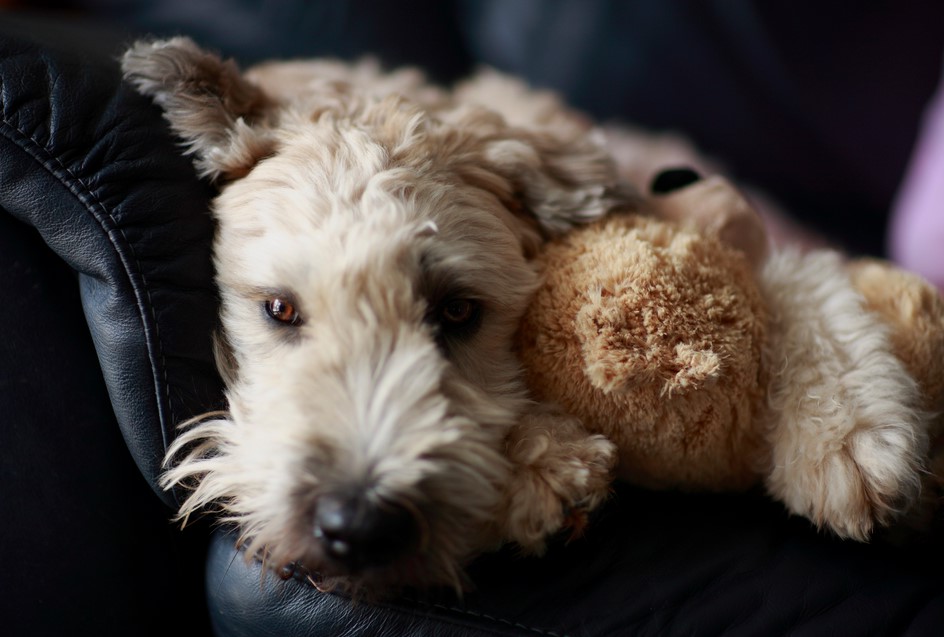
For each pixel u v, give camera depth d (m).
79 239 1.04
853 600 1.05
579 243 1.18
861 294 1.18
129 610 1.15
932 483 1.08
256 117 1.29
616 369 0.98
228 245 1.14
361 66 1.82
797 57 2.40
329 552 0.94
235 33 2.17
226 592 1.08
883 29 2.33
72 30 1.46
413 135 1.22
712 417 1.02
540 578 1.05
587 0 2.48
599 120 2.50
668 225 1.18
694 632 1.00
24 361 1.09
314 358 1.04
